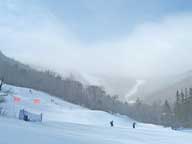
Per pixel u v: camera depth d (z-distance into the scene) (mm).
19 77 148500
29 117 34906
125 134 29250
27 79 151875
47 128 22734
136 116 178375
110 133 28672
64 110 81688
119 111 177500
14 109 52281
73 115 72688
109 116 82312
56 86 158625
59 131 21203
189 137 33875
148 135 31484
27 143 11727
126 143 19344
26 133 15023
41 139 13516
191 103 148750
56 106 91250
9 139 12047
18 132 14945
